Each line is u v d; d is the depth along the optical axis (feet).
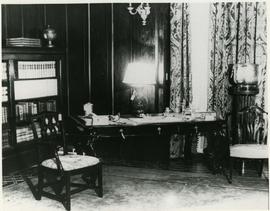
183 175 14.25
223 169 14.46
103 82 16.79
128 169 15.03
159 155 16.38
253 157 13.19
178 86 16.97
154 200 11.57
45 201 11.55
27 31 15.19
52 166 11.02
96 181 13.43
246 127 15.80
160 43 16.12
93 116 14.32
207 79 17.66
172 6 16.61
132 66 14.43
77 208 10.93
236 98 15.76
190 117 14.56
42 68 15.31
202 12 17.39
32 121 11.57
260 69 16.21
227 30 16.62
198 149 17.81
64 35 16.57
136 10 15.75
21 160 14.57
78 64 16.85
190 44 17.02
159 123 13.52
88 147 12.83
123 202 11.40
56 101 16.06
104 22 16.56
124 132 13.09
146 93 16.44
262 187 12.80
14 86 14.14
